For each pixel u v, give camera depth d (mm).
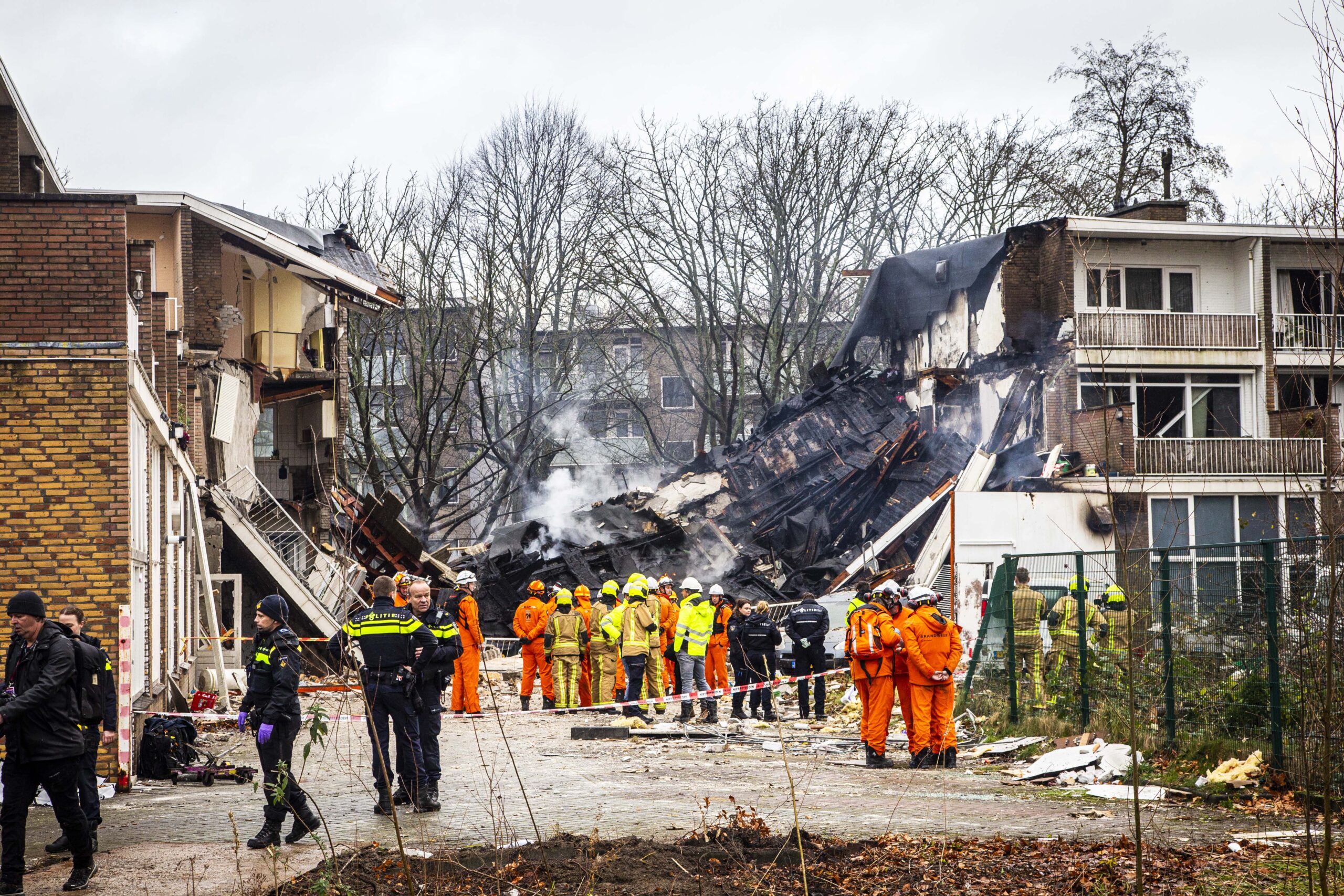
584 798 10680
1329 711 5668
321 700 17922
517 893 7137
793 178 44562
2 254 11828
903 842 8430
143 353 14836
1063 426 33406
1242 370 34219
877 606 13047
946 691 13039
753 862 7812
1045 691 14500
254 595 28047
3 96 19594
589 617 18984
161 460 16375
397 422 41719
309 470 32375
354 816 9898
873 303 41562
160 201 25203
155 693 14023
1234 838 8523
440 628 10312
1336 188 5816
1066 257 33688
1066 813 9844
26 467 11711
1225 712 11203
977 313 37500
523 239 44062
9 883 7453
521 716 18547
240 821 9734
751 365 49781
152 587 14586
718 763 13320
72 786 7602
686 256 45719
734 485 36062
